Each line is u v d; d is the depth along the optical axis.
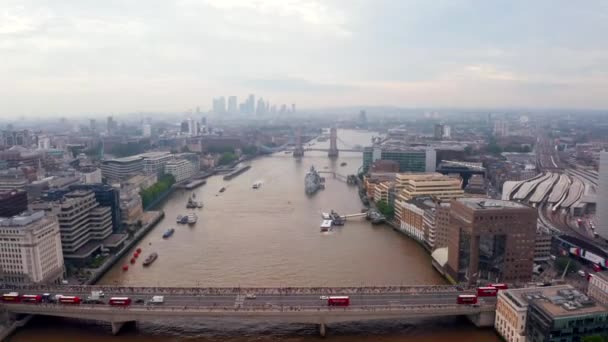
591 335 190.50
